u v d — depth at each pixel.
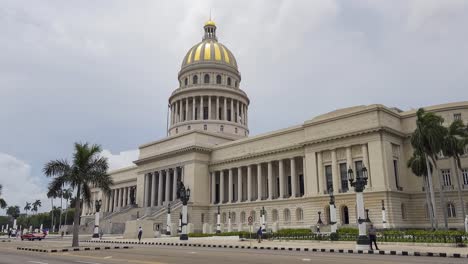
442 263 20.91
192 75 116.38
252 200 83.38
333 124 67.69
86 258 25.34
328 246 36.75
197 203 87.00
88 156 43.88
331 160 67.19
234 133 110.38
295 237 46.84
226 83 115.75
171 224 72.25
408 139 64.81
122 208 102.69
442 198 50.75
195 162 89.38
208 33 126.75
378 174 59.91
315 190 68.25
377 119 61.62
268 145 81.19
